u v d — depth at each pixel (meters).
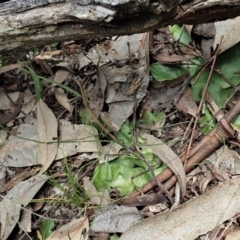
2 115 0.43
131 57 0.43
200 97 0.40
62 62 0.44
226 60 0.40
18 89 0.44
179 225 0.32
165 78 0.41
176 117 0.40
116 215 0.35
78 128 0.39
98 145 0.38
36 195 0.37
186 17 0.29
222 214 0.33
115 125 0.39
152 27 0.28
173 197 0.35
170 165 0.36
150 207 0.35
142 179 0.36
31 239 0.34
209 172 0.36
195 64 0.41
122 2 0.25
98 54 0.44
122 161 0.37
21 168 0.39
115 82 0.41
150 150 0.37
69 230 0.35
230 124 0.37
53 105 0.42
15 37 0.30
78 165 0.38
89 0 0.26
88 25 0.28
